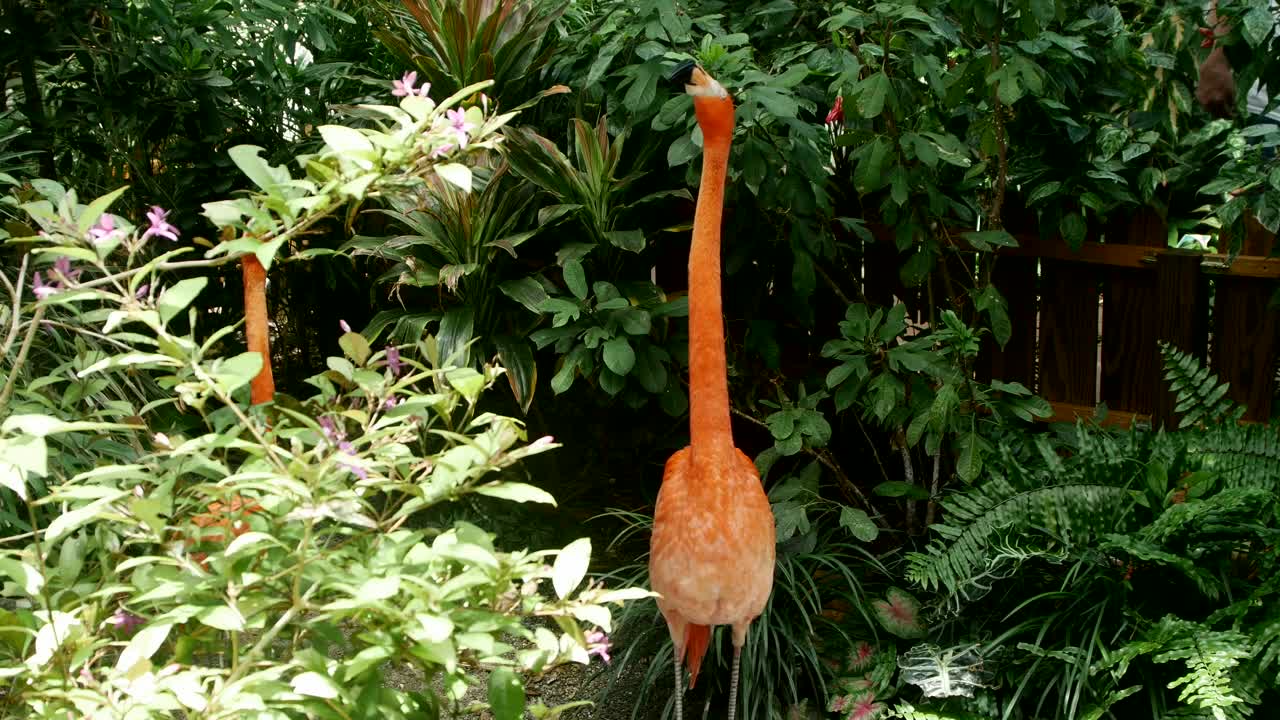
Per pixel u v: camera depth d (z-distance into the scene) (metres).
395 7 5.03
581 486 5.12
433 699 1.97
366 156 1.78
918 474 4.53
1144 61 4.21
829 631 3.65
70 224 1.80
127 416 2.25
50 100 5.02
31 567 1.82
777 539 3.68
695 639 3.21
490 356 4.44
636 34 3.95
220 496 1.88
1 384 2.53
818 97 4.10
